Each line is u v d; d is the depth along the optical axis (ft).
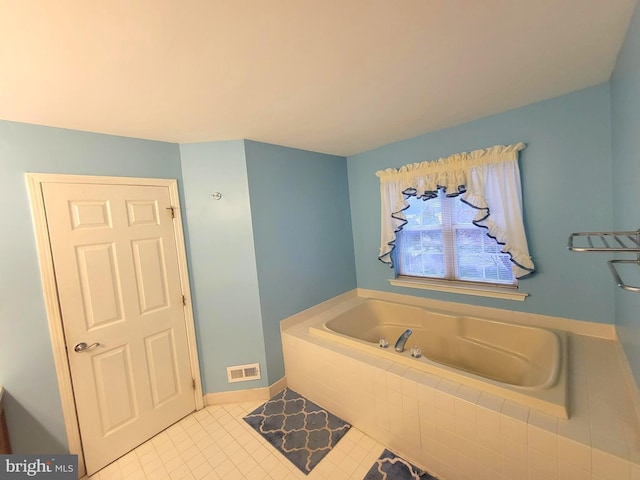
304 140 8.02
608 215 5.91
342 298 10.40
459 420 4.83
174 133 6.53
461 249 8.59
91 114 5.16
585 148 6.03
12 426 5.08
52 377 5.45
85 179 5.81
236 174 7.43
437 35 3.71
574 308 6.55
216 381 7.72
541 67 4.80
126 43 3.34
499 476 4.50
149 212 6.72
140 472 5.79
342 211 10.56
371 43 3.78
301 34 3.47
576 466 3.80
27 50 3.28
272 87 4.82
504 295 7.50
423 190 8.43
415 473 5.28
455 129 7.73
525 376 6.37
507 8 3.25
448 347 8.17
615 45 4.21
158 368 6.84
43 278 5.35
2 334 5.00
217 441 6.42
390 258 9.67
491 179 7.18
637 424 3.98
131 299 6.42
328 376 6.99
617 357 5.57
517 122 6.77
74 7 2.72
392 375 5.65
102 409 5.99
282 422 6.86
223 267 7.53
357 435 6.30
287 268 8.47
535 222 6.85
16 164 5.13
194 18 3.03
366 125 7.17
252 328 7.70
